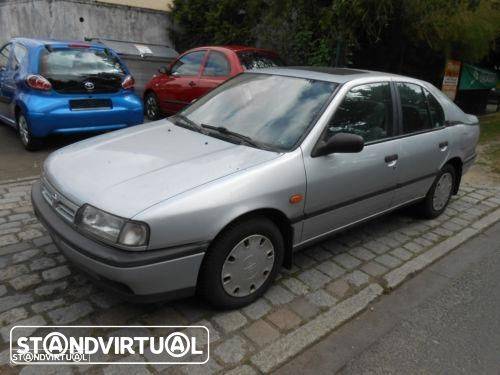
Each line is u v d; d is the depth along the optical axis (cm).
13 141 690
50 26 1129
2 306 290
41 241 375
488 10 980
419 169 429
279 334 284
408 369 265
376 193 383
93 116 633
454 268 392
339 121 343
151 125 392
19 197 465
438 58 1096
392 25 873
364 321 308
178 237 255
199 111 397
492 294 353
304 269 366
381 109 388
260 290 313
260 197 285
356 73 396
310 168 315
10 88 661
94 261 251
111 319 285
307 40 899
